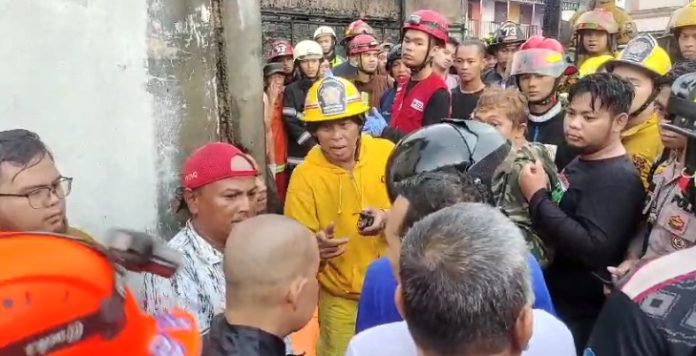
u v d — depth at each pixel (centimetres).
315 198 281
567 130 244
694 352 129
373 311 182
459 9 807
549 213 235
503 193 231
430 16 391
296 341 365
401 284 124
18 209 178
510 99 271
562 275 256
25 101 257
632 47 322
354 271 281
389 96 516
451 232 121
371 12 847
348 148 277
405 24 394
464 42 481
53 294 89
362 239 281
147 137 290
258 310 155
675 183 219
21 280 87
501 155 194
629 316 136
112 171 281
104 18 273
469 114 466
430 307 117
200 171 214
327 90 272
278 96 548
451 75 579
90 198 275
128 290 111
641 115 316
